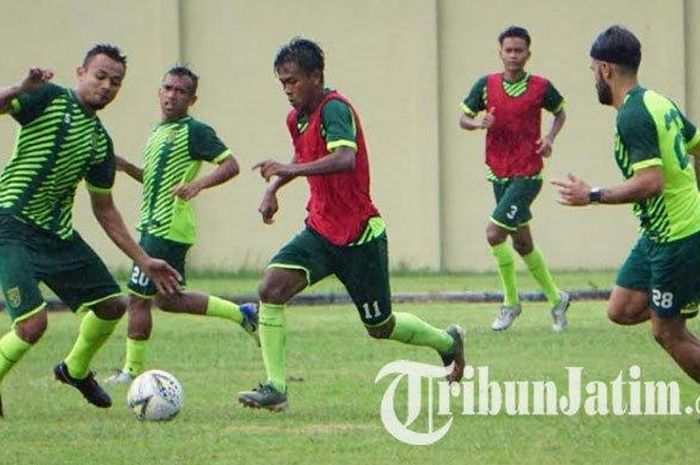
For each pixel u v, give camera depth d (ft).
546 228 261.24
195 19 257.14
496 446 91.86
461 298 207.62
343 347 146.61
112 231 102.63
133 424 101.09
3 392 117.80
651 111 93.40
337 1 258.57
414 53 258.98
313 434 96.37
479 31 259.60
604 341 149.28
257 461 87.66
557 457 88.22
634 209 97.55
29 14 254.68
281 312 103.65
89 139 100.12
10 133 256.11
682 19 260.42
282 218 259.60
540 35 259.19
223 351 145.38
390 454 89.61
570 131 259.19
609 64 95.96
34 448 92.17
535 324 170.09
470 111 165.99
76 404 111.34
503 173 163.32
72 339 160.25
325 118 100.99
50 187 99.96
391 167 259.80
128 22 255.50
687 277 95.25
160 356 141.38
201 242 258.98
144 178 126.21
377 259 103.81
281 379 103.60
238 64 257.96
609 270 259.80
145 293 123.24
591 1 258.98
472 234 261.03
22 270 99.09
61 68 254.88
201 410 107.04
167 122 125.80
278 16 257.96
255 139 258.16
